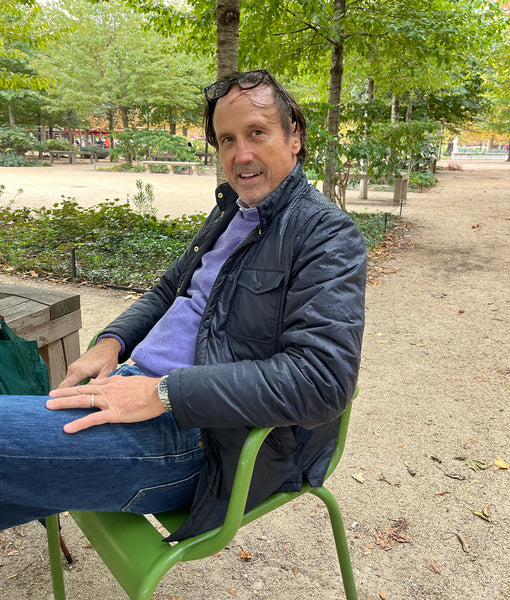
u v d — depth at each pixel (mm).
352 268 1177
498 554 2121
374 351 4289
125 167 28266
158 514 1273
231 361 1254
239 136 1305
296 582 1959
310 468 1369
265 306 1212
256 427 1115
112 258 6727
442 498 2480
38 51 29078
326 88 12266
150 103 30203
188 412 1085
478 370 3943
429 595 1908
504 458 2812
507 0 8977
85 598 1846
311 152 7652
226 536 1127
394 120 15859
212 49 9156
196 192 16406
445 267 7281
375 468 2713
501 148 71938
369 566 2047
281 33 8695
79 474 1097
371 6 8523
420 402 3434
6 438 1055
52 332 2092
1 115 32500
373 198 15594
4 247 7125
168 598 1863
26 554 2053
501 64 16516
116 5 28344
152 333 1428
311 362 1088
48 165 30922
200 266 1522
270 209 1253
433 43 8562
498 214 12398
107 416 1098
